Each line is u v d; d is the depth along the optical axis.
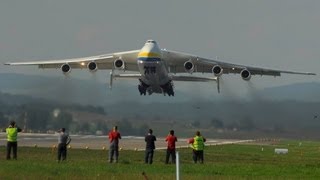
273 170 84.31
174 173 75.69
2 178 64.62
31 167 75.88
